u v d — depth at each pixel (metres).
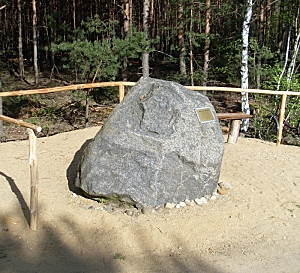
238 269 3.54
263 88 11.31
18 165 5.55
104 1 20.64
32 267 3.37
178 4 13.30
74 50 9.62
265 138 9.86
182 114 4.45
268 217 4.50
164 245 3.80
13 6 21.64
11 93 6.14
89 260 3.54
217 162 4.59
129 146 4.23
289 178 5.60
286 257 3.80
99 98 13.57
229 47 12.46
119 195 4.21
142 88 4.76
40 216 4.16
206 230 4.07
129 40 10.25
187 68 16.11
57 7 20.61
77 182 4.50
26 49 23.38
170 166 4.28
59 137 6.87
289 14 12.35
